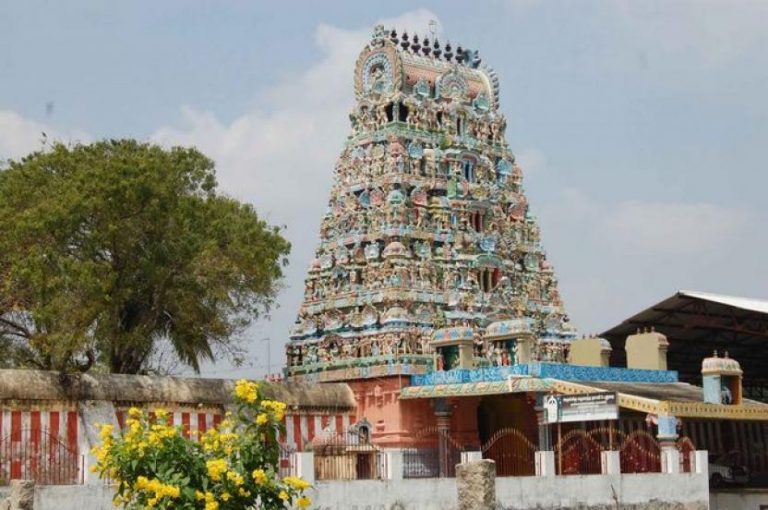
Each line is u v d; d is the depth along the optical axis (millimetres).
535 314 67812
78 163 57125
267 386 57125
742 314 63625
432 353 59938
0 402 47031
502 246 67562
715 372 54188
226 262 55656
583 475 44531
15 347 56844
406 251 63219
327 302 64375
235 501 24391
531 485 42625
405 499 40125
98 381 50656
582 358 61469
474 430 60312
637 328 66438
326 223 67375
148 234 54938
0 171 58094
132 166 53344
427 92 68438
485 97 71562
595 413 48875
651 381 59000
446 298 63625
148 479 24203
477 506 30391
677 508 47594
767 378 77375
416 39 70000
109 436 24969
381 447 58500
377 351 60781
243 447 24688
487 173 69312
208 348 58844
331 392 59875
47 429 48188
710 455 63031
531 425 59500
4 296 53469
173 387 52906
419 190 65500
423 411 59188
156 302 55969
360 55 69250
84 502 34188
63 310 50688
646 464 56375
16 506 30734
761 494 52750
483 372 55688
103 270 52719
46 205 51906
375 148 66312
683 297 61562
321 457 48812
